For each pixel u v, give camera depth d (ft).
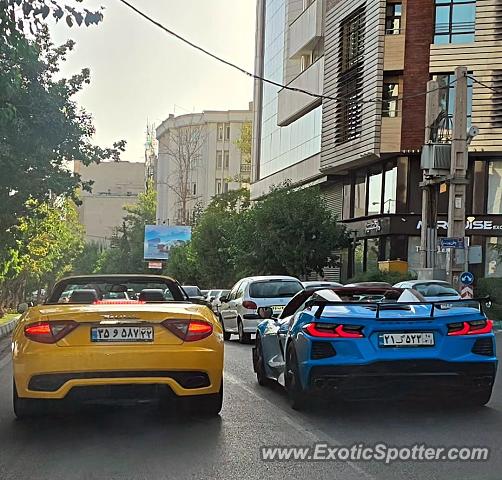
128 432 26.23
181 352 25.82
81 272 369.91
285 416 28.99
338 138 133.59
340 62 134.31
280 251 128.16
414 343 28.12
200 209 269.23
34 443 24.71
